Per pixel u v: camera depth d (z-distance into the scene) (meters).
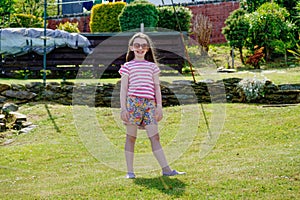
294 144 5.64
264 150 5.41
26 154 5.86
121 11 11.45
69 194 3.73
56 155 5.79
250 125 6.89
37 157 5.71
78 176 4.70
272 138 6.14
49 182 4.48
